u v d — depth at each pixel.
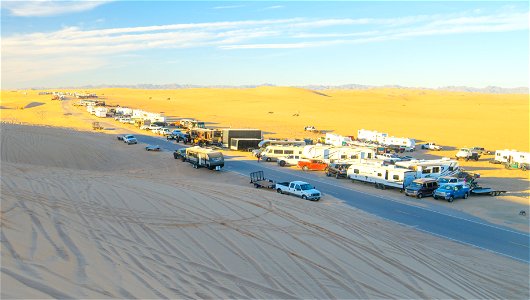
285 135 75.94
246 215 17.98
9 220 12.67
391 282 12.73
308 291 11.16
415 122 103.00
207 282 10.68
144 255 11.83
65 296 8.09
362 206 27.44
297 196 28.61
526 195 33.03
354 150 44.34
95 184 21.05
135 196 18.86
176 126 82.44
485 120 109.81
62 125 77.19
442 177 34.09
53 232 12.33
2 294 7.48
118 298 8.59
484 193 32.25
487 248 19.59
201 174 38.09
